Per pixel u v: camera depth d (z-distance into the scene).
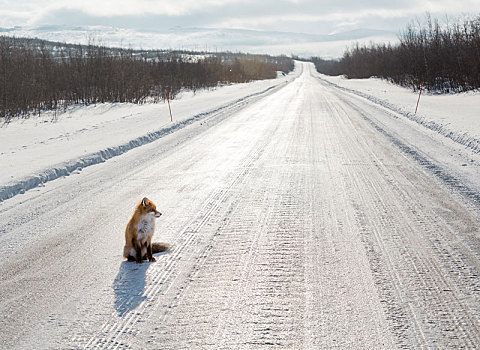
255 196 7.86
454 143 12.08
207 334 3.70
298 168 9.88
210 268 5.02
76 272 5.07
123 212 7.25
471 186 7.98
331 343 3.51
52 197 8.27
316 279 4.65
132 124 18.02
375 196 7.62
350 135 14.22
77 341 3.68
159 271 5.00
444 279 4.56
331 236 5.88
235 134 15.09
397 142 12.66
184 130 16.44
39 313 4.17
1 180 9.03
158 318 4.00
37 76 29.62
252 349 3.46
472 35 33.00
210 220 6.66
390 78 48.53
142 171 10.21
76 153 11.80
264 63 88.38
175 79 45.22
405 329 3.68
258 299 4.26
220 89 44.88
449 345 3.45
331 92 36.75
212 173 9.71
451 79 32.41
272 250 5.47
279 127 16.44
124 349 3.54
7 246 5.94
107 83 31.75
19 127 18.92
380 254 5.24
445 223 6.21
